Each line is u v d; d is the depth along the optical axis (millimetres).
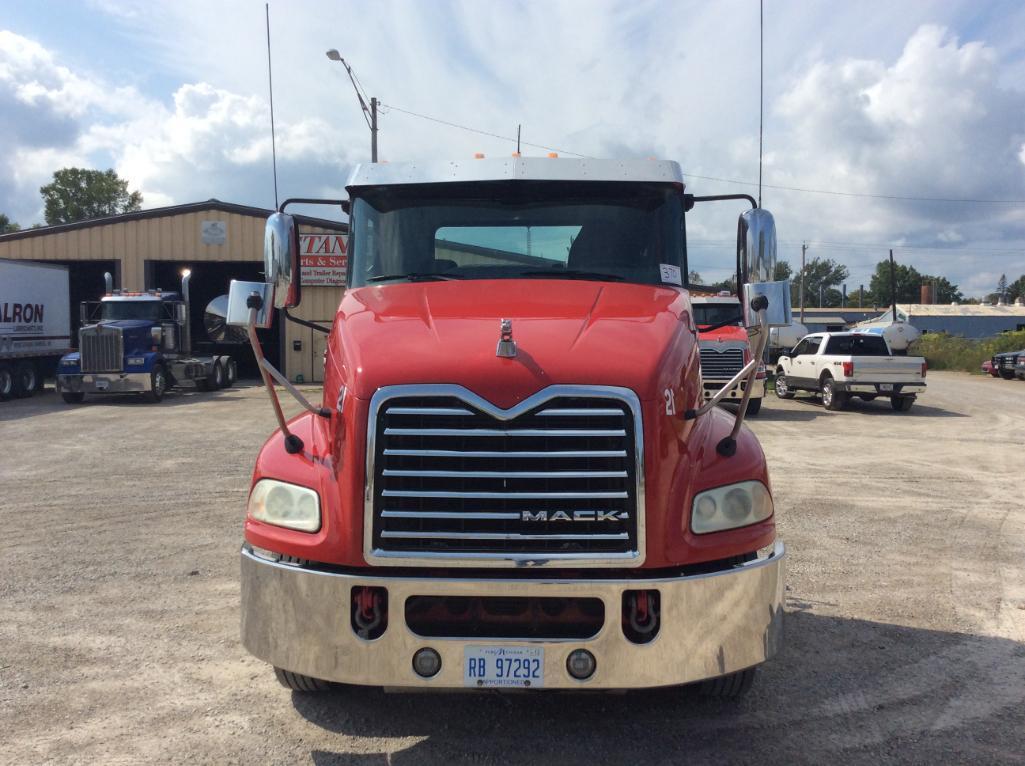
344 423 3203
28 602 5352
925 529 7375
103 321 21000
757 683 4188
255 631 3320
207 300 35344
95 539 6914
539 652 3064
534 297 4051
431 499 3105
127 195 83875
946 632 4887
